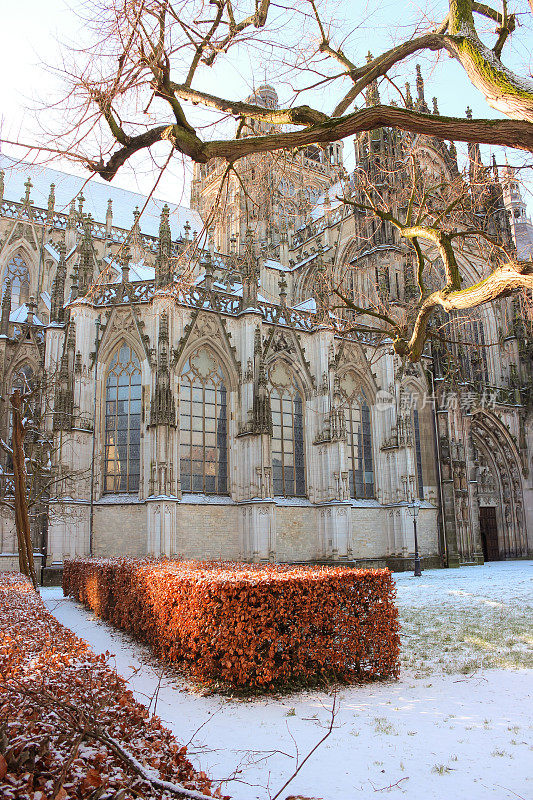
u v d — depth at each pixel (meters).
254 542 44.72
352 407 55.97
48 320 60.00
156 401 42.91
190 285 18.47
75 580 33.22
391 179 39.59
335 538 48.72
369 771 9.57
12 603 15.56
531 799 8.41
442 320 59.94
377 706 13.45
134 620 21.27
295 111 11.14
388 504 54.72
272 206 21.84
